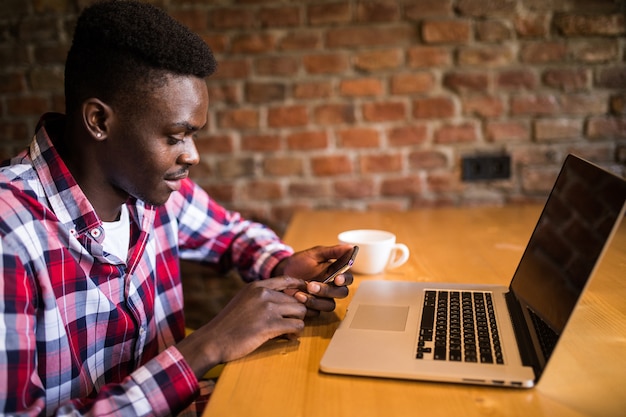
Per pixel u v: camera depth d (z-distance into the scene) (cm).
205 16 193
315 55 195
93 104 88
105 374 100
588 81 194
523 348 82
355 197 204
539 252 98
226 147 202
